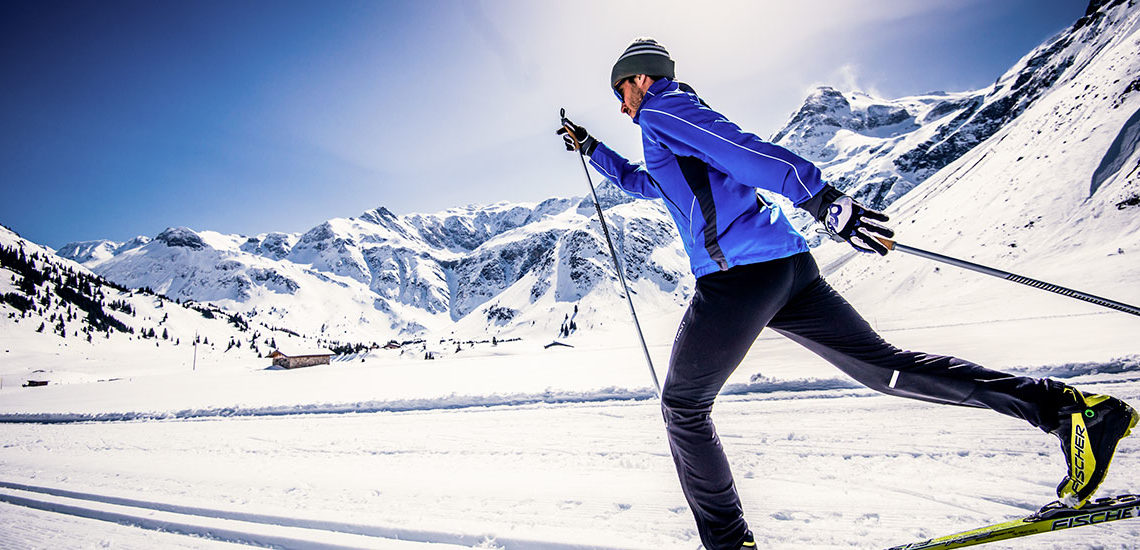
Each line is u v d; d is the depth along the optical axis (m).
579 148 2.36
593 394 6.34
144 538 2.72
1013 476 2.61
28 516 3.19
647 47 1.62
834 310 1.50
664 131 1.49
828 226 1.30
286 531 2.66
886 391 1.52
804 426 4.02
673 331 42.84
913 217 58.53
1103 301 1.22
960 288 30.30
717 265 1.46
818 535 2.15
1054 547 1.78
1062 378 4.88
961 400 1.40
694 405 1.56
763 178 1.32
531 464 3.73
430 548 2.38
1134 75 42.59
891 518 2.24
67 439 6.50
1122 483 2.30
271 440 5.46
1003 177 47.47
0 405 12.47
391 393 8.40
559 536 2.33
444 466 3.87
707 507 1.60
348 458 4.39
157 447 5.45
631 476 3.23
